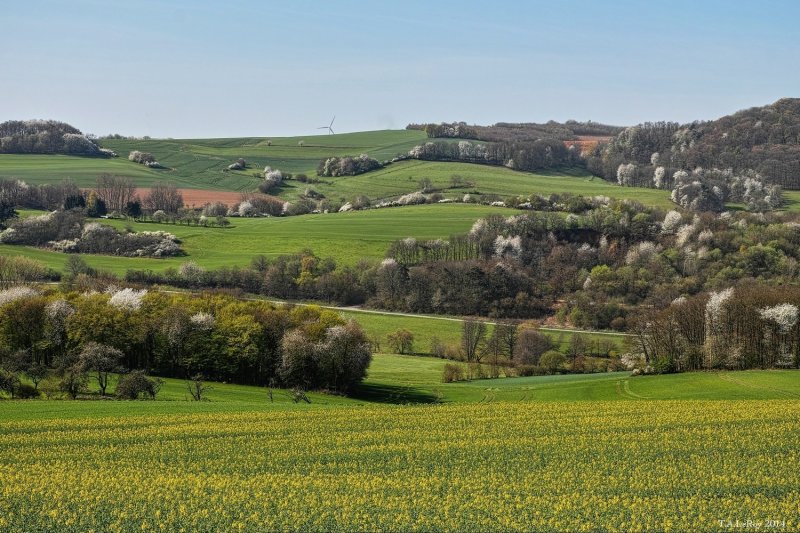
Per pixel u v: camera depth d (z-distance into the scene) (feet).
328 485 164.86
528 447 195.42
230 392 296.92
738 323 320.29
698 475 168.66
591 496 156.87
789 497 152.35
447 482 167.12
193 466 179.42
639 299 479.82
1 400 259.60
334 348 313.53
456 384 341.21
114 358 288.71
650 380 308.60
